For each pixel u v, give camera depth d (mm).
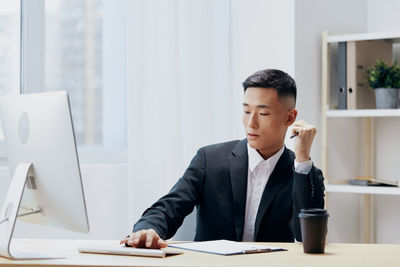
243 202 2047
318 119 3246
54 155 1499
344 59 3125
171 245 1661
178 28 3014
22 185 1512
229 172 2090
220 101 3213
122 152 3141
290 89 2014
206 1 3154
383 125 3391
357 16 3395
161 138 2959
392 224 3352
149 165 2947
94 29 3139
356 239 3398
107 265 1355
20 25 2977
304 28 3174
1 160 2832
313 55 3221
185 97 3107
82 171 2887
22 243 1757
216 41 3227
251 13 3240
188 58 3111
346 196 3357
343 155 3369
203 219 2096
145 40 2955
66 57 3090
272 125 1989
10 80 2955
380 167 3400
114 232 2951
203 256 1485
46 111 1511
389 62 3316
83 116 3117
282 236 1998
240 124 3244
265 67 3219
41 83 3014
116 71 3166
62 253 1546
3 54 2938
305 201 1834
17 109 1619
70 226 1529
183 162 3068
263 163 2039
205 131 3121
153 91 2977
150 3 2963
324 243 1561
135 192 2902
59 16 3078
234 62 3256
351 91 3104
